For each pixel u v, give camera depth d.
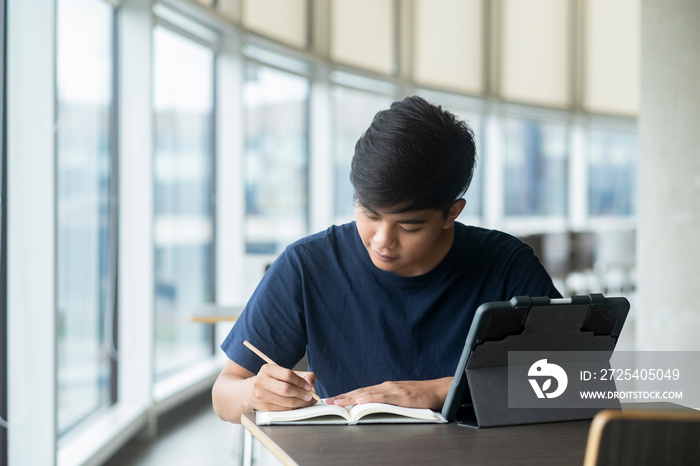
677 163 4.13
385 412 1.28
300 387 1.29
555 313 1.24
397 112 1.18
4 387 2.58
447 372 1.42
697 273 4.07
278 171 5.94
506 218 9.29
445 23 8.17
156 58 4.36
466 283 1.43
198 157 4.92
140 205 3.88
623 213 10.77
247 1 5.21
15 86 2.59
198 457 3.45
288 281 1.44
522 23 9.17
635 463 0.85
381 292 1.42
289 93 6.06
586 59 9.97
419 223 1.19
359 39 6.74
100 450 3.22
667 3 4.15
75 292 3.41
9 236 2.59
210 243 5.12
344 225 1.50
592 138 10.31
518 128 9.41
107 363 3.79
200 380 4.62
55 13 2.62
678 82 4.12
